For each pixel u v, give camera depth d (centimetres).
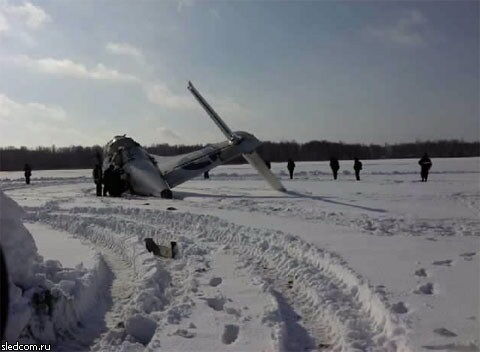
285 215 1588
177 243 1142
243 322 611
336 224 1380
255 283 796
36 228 1483
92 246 1152
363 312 649
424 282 743
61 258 990
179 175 2586
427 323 568
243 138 2645
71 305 641
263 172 2678
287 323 626
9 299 512
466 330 546
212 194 2506
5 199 563
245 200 2103
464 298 664
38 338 558
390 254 955
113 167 2573
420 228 1302
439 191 2480
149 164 2552
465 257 923
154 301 710
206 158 2650
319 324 626
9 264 557
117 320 666
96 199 2311
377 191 2531
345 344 536
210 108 2656
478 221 1433
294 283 816
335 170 3681
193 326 598
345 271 816
